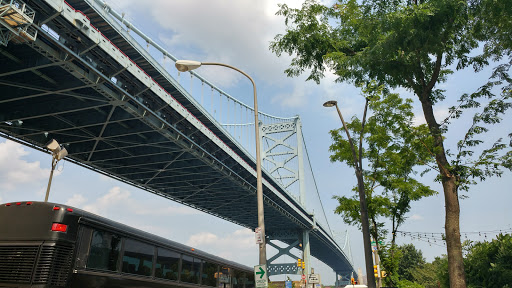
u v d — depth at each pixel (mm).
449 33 13742
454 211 13688
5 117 38188
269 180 76750
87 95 34688
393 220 21016
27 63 29422
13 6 21969
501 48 14703
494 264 20734
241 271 18969
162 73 39781
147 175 62594
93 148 47406
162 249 11852
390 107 18422
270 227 102812
